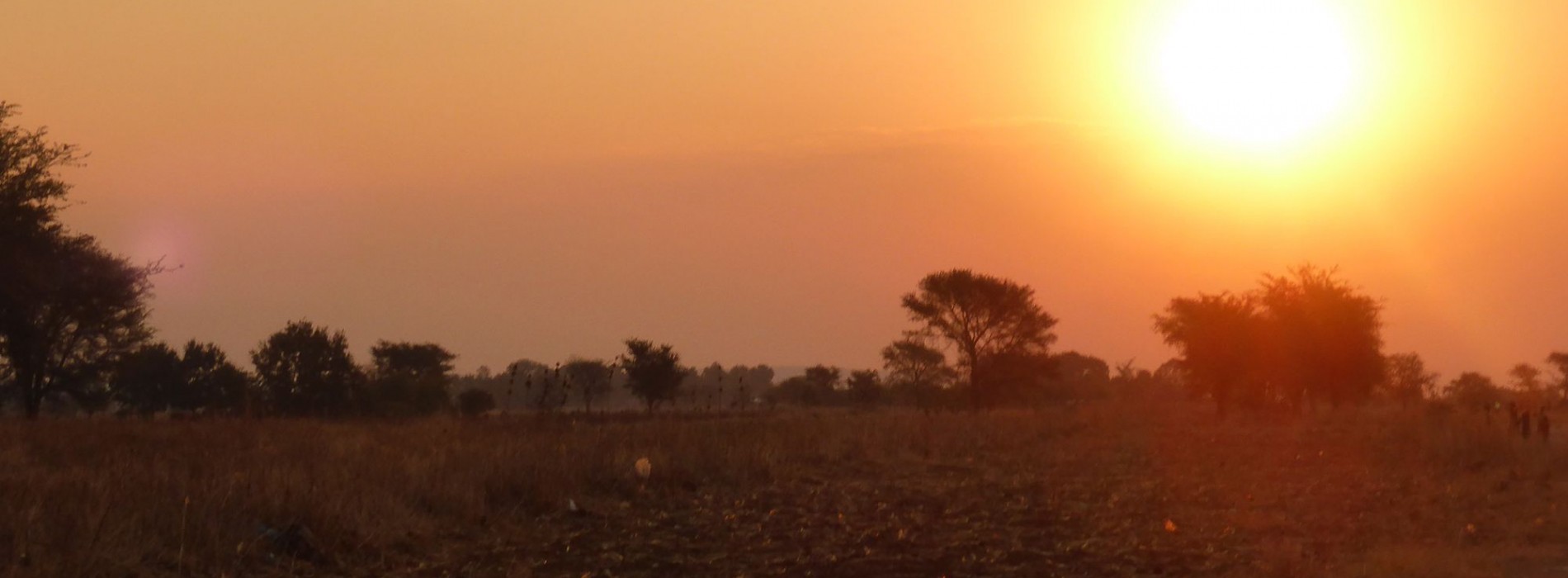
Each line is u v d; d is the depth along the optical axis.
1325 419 49.28
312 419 35.78
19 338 41.25
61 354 44.12
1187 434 40.69
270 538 13.02
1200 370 57.59
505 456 19.11
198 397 58.38
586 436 25.91
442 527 15.19
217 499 13.61
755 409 69.88
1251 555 14.15
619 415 45.66
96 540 11.45
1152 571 13.17
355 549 13.46
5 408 53.94
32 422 29.83
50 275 38.19
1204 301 58.47
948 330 75.38
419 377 57.34
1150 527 16.55
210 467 17.25
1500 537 15.59
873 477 23.72
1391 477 23.92
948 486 21.97
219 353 60.19
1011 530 16.27
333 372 51.12
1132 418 52.66
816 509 18.41
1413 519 17.45
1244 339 57.09
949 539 15.45
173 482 14.98
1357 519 17.56
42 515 12.20
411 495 15.79
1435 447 28.41
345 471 16.39
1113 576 12.86
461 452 19.67
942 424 38.38
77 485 14.41
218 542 12.41
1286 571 12.94
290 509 13.76
